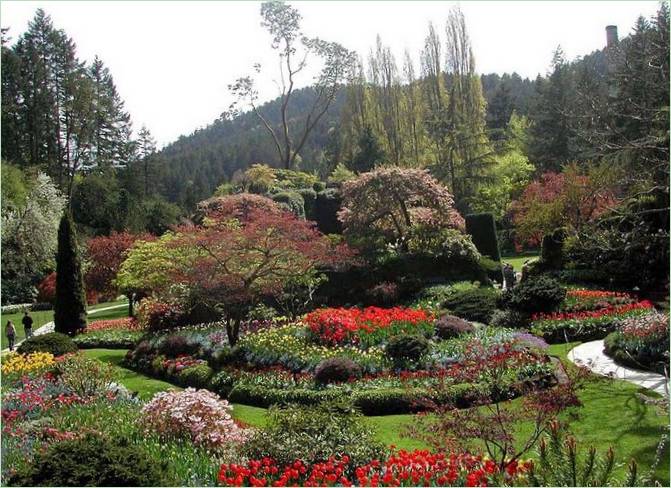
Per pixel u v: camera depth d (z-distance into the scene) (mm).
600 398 8570
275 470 5996
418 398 8273
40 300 29969
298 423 6746
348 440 6504
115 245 28141
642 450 6711
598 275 17422
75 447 4945
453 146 34312
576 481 4727
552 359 10320
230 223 18125
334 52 36219
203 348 14336
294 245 14148
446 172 34375
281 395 10172
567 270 18359
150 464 4965
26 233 28531
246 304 15031
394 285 18359
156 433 7414
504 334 11891
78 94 37406
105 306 30750
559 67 40438
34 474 4711
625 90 20531
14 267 28281
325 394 9883
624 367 10281
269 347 12141
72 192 37844
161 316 17578
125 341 18469
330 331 12117
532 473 4871
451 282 18828
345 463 6191
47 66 36844
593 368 9922
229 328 13625
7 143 34750
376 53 38031
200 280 13664
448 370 9930
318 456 6273
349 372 10375
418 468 5652
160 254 16922
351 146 37969
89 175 39938
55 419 8352
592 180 17641
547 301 13961
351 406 7352
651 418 7613
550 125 38156
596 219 18688
